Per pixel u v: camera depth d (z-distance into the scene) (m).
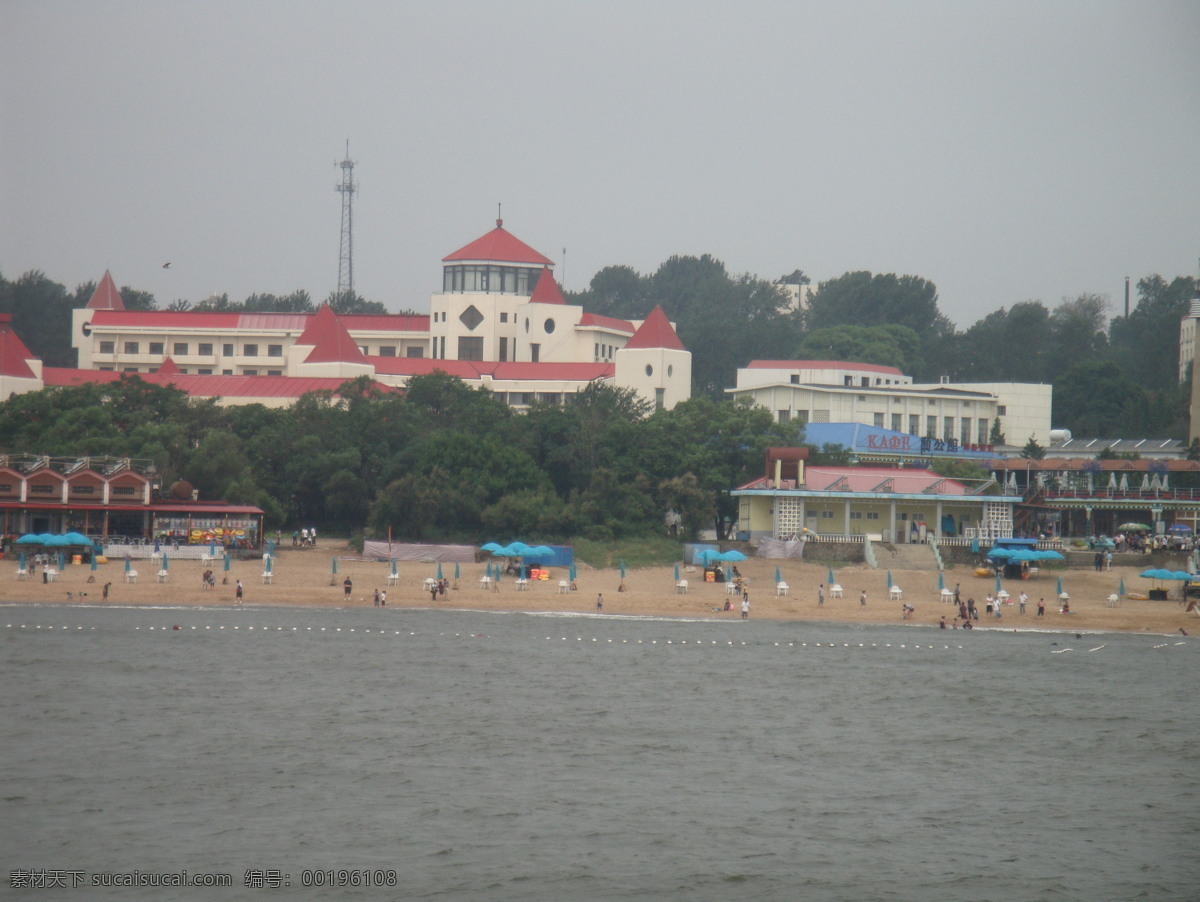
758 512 166.62
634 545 161.00
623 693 96.88
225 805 66.06
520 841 61.75
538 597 141.00
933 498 166.25
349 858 59.09
